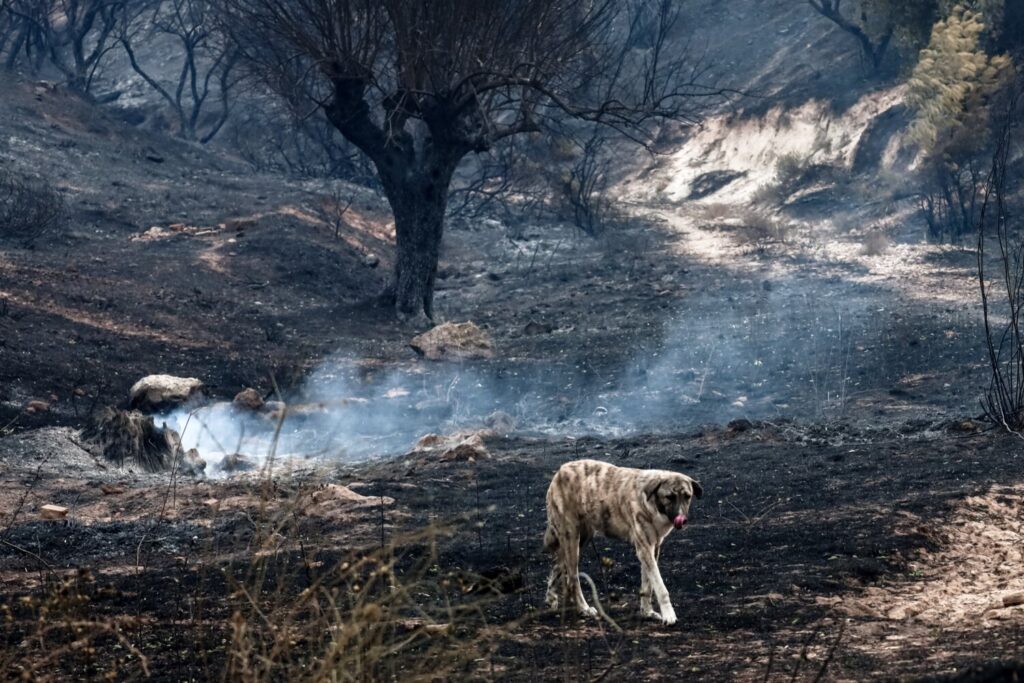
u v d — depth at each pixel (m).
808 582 8.45
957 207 41.59
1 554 10.85
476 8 28.58
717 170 58.56
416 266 31.95
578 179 50.66
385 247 42.47
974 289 30.44
